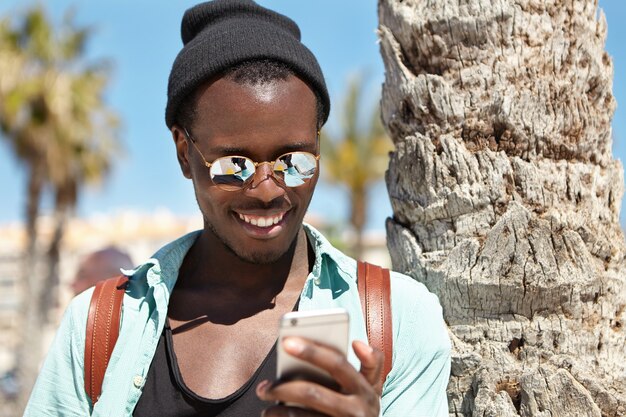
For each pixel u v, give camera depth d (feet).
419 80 7.32
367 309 6.14
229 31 6.15
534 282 6.73
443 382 6.13
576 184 7.07
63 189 58.34
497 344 6.86
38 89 54.29
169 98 6.45
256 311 6.30
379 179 58.18
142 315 6.26
